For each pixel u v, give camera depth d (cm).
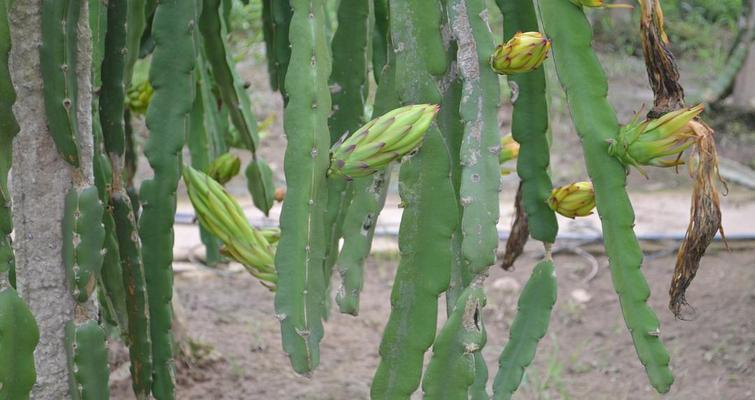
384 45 231
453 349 175
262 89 782
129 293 201
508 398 198
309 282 173
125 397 346
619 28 883
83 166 187
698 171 171
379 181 188
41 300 191
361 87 212
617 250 176
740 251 511
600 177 176
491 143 175
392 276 485
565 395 375
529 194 190
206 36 226
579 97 176
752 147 687
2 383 167
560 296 468
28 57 183
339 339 415
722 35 939
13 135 169
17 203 188
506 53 174
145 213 194
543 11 177
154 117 191
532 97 187
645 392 384
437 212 176
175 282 472
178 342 367
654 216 560
